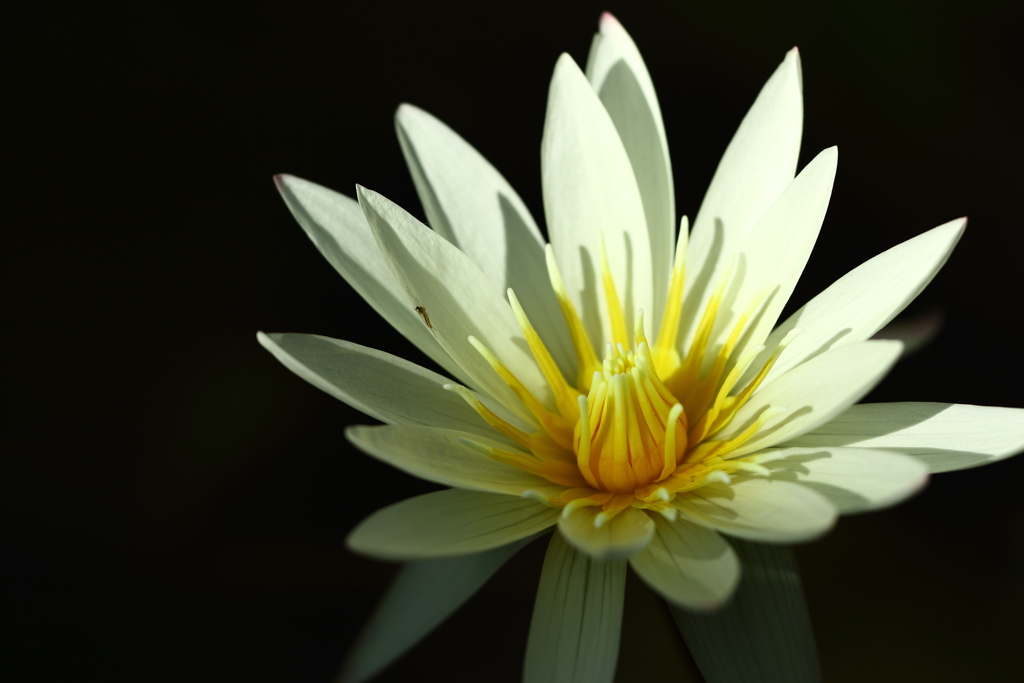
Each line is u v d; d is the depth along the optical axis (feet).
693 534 1.36
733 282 1.45
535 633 1.35
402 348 1.48
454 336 1.43
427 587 1.38
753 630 1.35
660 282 1.48
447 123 1.59
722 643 1.35
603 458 1.40
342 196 1.46
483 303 1.44
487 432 1.43
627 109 1.50
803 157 1.54
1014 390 1.42
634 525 1.36
